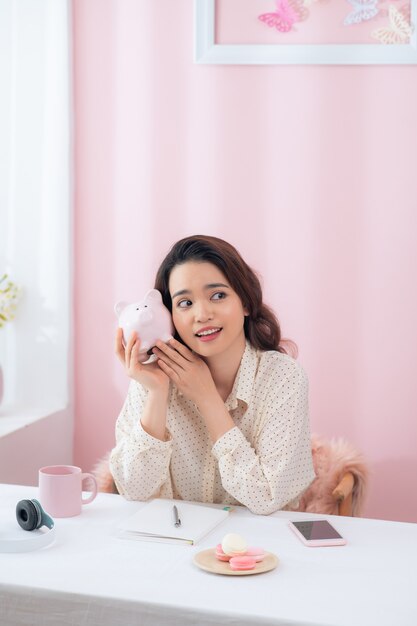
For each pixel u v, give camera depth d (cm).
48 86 231
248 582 98
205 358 143
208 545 113
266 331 149
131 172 235
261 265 230
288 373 140
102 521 124
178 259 136
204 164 231
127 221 236
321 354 228
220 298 134
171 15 229
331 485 175
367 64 221
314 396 229
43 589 95
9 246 236
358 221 225
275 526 123
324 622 86
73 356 240
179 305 135
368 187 224
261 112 227
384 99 221
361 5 219
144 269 236
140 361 140
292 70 225
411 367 224
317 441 181
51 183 232
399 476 226
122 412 150
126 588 96
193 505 131
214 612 89
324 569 103
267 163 228
